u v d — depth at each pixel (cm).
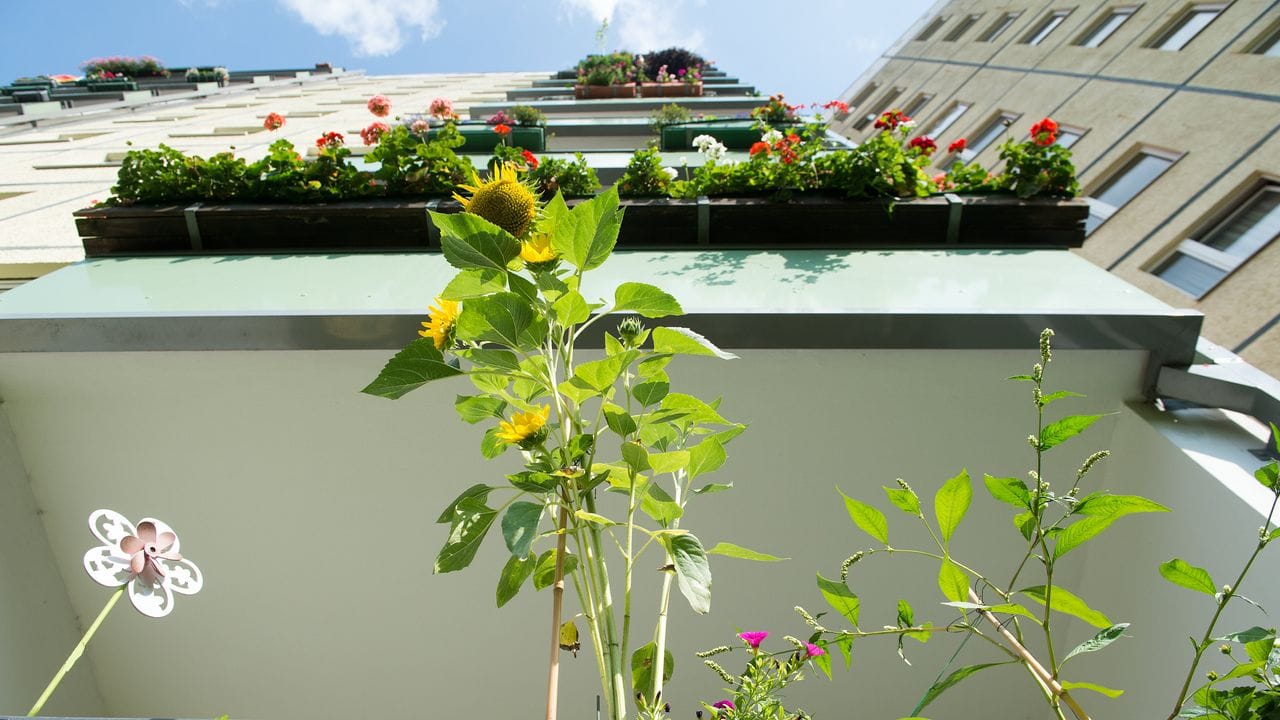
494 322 105
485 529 110
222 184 324
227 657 277
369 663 276
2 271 318
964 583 120
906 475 244
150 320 229
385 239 321
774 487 247
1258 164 496
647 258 304
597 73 964
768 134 327
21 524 250
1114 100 710
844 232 315
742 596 260
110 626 272
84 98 992
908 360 232
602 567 115
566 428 117
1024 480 241
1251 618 172
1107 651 233
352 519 255
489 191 114
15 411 245
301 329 229
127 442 248
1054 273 273
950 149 392
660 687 118
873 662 264
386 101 441
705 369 235
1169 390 222
